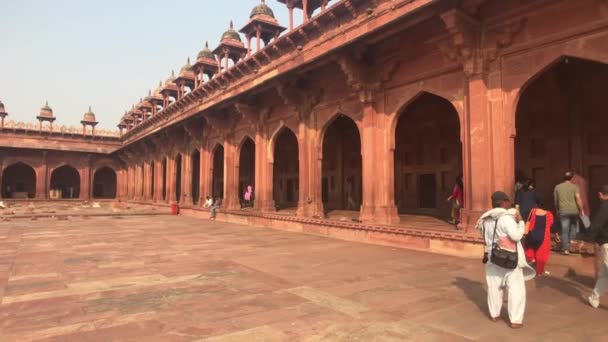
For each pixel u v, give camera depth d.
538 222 5.21
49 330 3.34
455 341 3.09
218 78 16.62
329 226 9.90
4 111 30.34
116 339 3.14
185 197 20.25
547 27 6.29
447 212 11.25
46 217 17.47
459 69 7.51
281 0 12.49
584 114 8.30
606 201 3.86
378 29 7.60
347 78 9.69
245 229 12.19
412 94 8.47
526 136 9.24
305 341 3.09
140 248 8.16
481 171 6.83
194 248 8.12
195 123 18.52
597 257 3.93
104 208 25.58
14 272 5.75
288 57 12.53
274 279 5.22
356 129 14.54
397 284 4.90
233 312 3.82
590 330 3.31
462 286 4.79
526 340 3.10
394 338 3.15
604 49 5.68
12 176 32.62
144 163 27.25
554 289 4.60
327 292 4.55
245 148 21.80
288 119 12.47
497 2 6.70
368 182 9.23
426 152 12.02
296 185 18.44
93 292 4.59
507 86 6.77
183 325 3.46
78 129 33.09
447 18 6.70
